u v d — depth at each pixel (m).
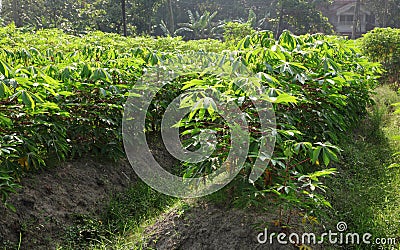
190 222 3.66
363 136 6.79
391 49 10.38
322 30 24.69
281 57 3.84
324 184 4.60
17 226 3.75
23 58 4.77
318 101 4.28
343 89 5.30
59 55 5.30
